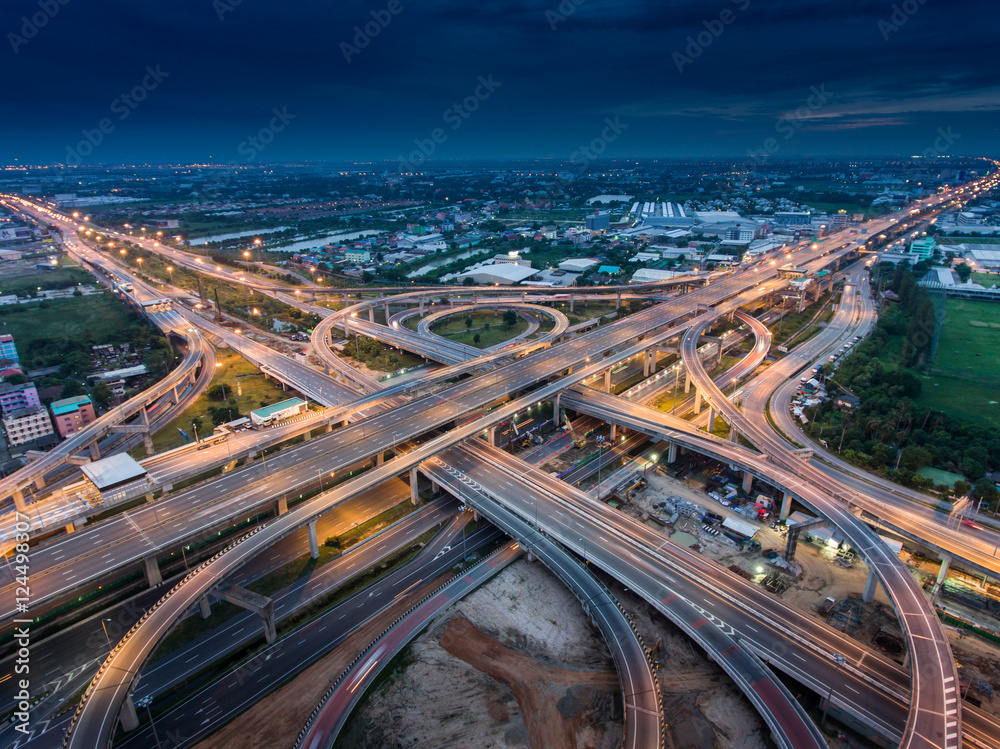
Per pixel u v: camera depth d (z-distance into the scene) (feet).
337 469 590.96
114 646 426.51
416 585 488.02
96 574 442.50
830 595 471.62
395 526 566.36
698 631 406.41
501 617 448.24
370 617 454.40
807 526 504.43
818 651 392.27
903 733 316.60
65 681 396.78
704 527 552.82
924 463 650.02
